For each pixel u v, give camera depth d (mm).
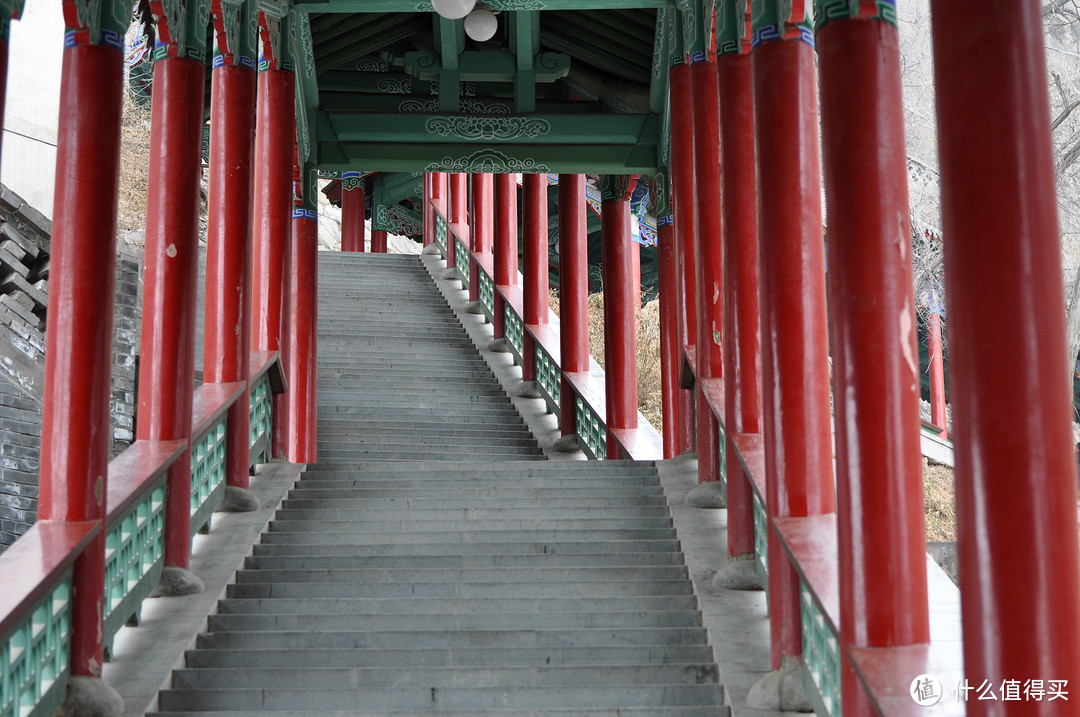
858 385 5504
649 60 13977
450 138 13938
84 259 6848
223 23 10148
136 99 22172
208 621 7918
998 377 4031
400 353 18156
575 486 10547
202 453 9422
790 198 7391
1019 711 3920
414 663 7426
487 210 20922
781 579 6973
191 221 8695
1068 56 13461
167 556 8320
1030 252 4055
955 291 4172
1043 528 3963
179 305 8562
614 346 14680
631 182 15117
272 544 9328
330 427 14992
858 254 5551
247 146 10328
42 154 22031
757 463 7957
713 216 10305
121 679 6934
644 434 15633
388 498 10266
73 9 6941
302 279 13156
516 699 7004
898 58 5754
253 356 11406
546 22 14258
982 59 4160
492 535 9414
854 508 5484
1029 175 4086
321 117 13805
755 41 7648
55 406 6727
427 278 22500
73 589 6555
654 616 8031
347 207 27062
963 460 4117
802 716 6691
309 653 7426
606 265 14961
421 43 14625
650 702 7016
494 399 17000
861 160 5598
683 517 9727
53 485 6660
